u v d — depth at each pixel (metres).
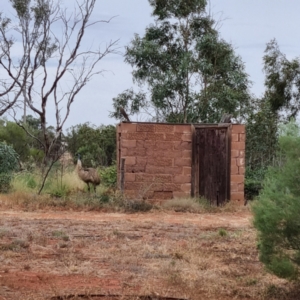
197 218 15.30
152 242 10.95
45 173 20.11
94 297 7.02
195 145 18.42
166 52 30.19
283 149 7.32
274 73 30.50
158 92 29.09
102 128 37.91
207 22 30.19
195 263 9.22
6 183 19.62
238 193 18.42
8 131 33.16
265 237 7.31
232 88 30.33
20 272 8.29
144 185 18.19
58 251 9.86
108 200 16.94
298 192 7.10
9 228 12.02
